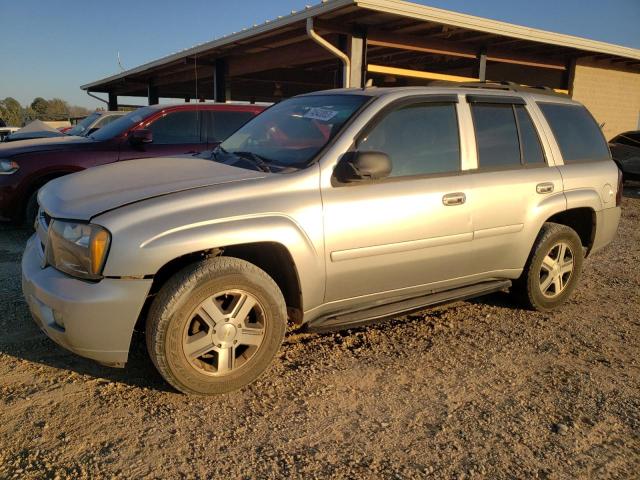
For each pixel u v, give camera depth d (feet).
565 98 17.01
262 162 12.12
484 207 13.62
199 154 14.92
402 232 12.25
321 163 11.53
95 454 8.85
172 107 25.66
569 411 10.78
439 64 59.72
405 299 13.24
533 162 15.23
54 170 23.08
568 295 16.60
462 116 13.83
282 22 37.24
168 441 9.27
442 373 12.09
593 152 17.15
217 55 51.60
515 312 16.11
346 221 11.50
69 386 10.90
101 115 44.37
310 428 9.82
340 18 35.50
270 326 10.96
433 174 12.99
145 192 10.47
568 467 9.08
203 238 9.96
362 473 8.68
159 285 10.73
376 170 11.22
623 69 59.67
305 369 12.01
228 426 9.79
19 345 12.54
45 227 11.44
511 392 11.41
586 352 13.57
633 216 33.91
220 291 10.31
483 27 38.24
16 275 17.60
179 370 10.12
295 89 84.38
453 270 13.56
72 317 9.68
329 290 11.69
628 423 10.45
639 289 19.02
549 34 43.37
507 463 9.10
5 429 9.40
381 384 11.50
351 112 12.55
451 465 8.98
